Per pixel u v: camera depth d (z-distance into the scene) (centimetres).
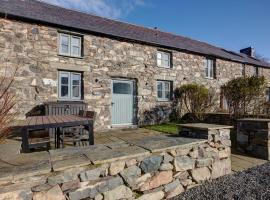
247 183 337
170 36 1346
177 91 1116
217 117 898
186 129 383
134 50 980
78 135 555
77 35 858
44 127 350
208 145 347
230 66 1369
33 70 756
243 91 843
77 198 222
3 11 704
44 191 204
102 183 238
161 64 1087
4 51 713
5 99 289
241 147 522
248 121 505
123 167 254
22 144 332
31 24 760
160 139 344
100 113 881
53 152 262
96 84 877
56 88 796
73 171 221
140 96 995
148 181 274
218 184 333
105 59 901
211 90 1170
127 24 1246
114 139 682
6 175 187
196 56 1202
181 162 309
